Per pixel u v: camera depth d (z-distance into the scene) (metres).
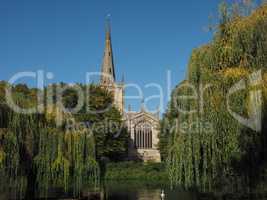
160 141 91.31
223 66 26.73
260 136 24.59
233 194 25.47
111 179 90.44
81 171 35.16
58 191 35.94
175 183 26.62
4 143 30.41
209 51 27.20
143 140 129.00
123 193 55.16
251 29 26.00
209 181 25.88
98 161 39.12
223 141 25.09
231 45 26.59
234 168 25.05
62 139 34.25
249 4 28.00
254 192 25.00
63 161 33.62
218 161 25.19
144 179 89.38
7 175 30.22
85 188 36.66
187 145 26.09
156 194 52.72
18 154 30.58
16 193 30.97
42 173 32.69
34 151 32.56
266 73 25.39
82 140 35.72
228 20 27.88
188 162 26.03
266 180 24.72
